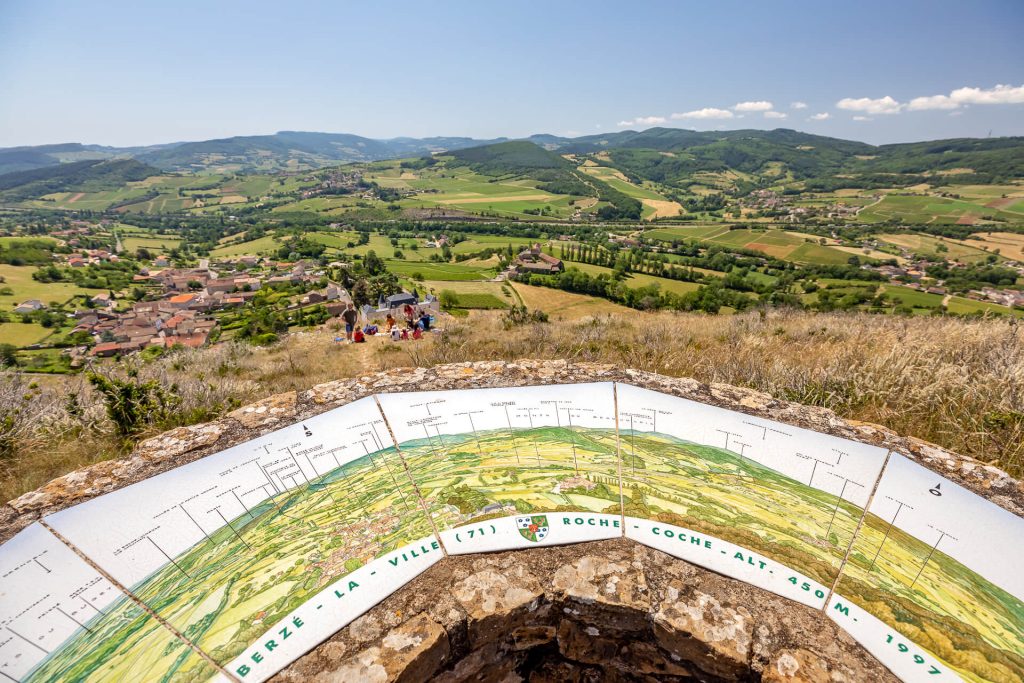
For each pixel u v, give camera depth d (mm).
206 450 2359
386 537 1866
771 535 1848
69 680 1360
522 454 2357
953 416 3457
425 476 2211
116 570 1704
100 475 2166
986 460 2992
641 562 1747
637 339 6680
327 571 1715
